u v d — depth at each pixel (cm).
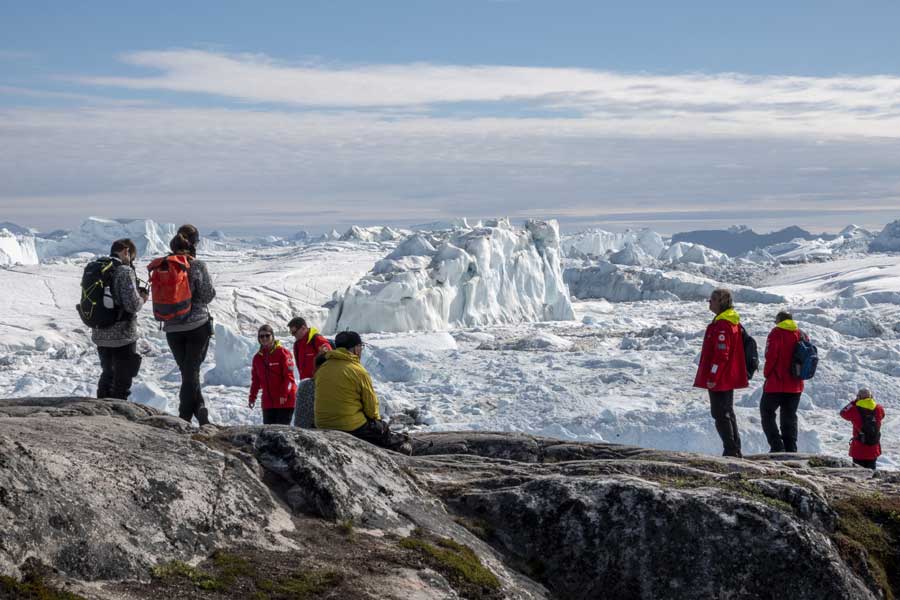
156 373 2862
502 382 2383
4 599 305
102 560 353
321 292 7031
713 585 520
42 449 400
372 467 558
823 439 1680
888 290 8719
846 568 543
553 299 6888
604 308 7825
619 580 527
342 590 391
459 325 5859
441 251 5975
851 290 9231
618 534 539
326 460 526
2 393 2305
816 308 5216
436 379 2545
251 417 1839
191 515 411
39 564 333
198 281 852
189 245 865
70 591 326
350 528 473
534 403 2009
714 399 959
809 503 591
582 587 527
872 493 675
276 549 423
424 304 5447
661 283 9950
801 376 1097
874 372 2270
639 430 1608
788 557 527
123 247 827
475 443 874
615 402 2077
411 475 595
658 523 539
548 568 536
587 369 2750
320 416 729
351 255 9919
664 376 2539
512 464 718
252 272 8169
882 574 575
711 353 949
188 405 848
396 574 426
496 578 480
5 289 6347
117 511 383
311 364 1085
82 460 409
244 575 385
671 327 4144
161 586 356
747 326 3294
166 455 456
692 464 767
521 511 561
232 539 417
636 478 586
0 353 4197
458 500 582
